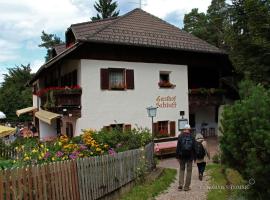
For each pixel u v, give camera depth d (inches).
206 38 1664.6
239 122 290.4
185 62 927.0
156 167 574.6
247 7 802.2
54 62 745.0
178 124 896.3
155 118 855.7
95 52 773.9
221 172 482.6
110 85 797.2
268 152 242.1
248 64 842.8
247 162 279.6
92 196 348.2
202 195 378.9
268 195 271.9
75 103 754.8
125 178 423.5
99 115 772.0
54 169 297.0
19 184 259.6
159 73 872.3
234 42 877.8
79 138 462.0
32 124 1326.3
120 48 808.3
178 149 409.1
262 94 283.9
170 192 402.9
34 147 417.4
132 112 817.5
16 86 2249.0
